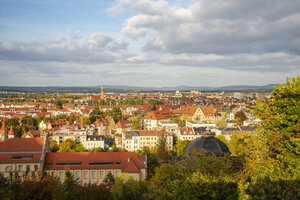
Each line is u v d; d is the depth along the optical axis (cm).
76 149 14000
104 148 16525
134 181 4178
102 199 3944
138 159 9406
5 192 4181
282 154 4938
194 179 4394
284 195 3469
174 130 18162
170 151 14962
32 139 9475
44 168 8969
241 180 4553
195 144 6794
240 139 9588
